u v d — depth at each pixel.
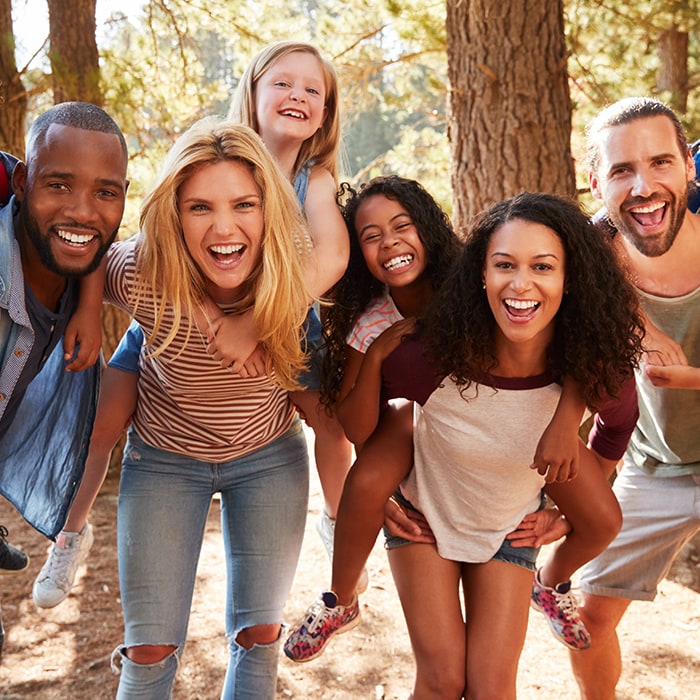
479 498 2.58
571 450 2.40
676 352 2.88
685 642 4.05
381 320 2.80
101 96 7.07
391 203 2.71
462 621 2.58
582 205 2.50
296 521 2.83
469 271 2.44
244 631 2.82
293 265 2.46
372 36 8.30
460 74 5.93
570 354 2.40
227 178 2.35
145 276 2.44
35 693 3.64
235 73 8.45
